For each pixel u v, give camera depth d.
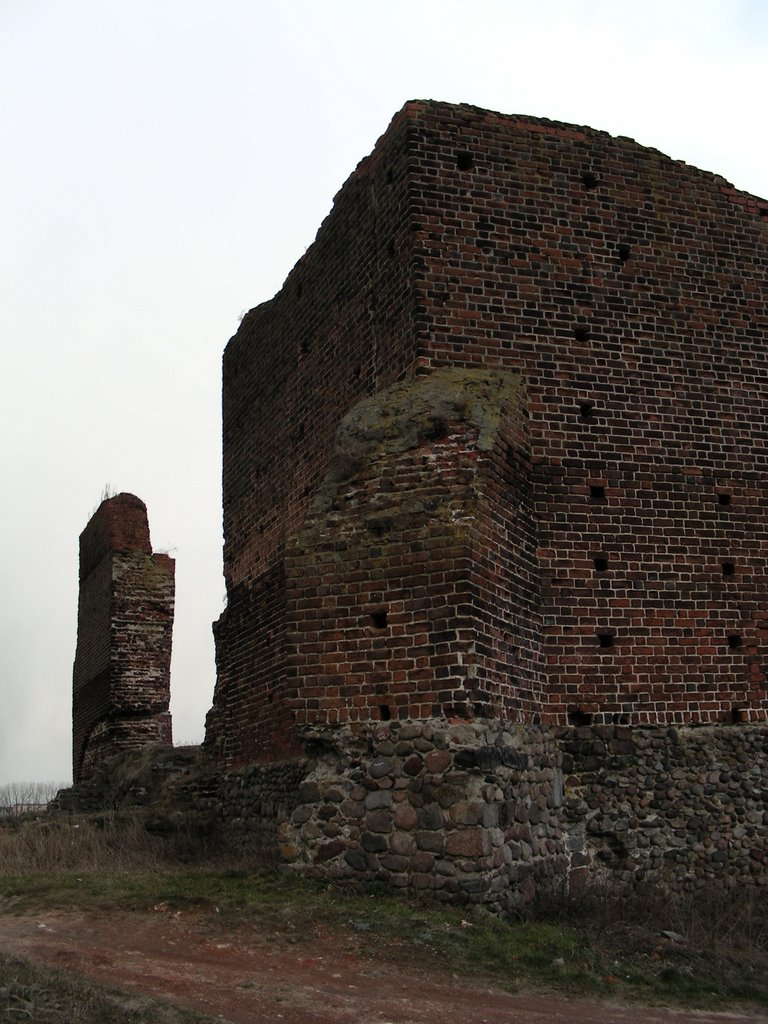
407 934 9.47
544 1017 7.86
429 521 11.62
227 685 18.67
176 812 18.19
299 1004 7.70
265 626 17.05
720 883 12.81
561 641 12.99
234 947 9.11
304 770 14.05
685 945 10.51
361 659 11.60
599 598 13.26
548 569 13.12
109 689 27.03
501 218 13.88
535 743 12.15
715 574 13.91
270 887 10.92
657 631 13.43
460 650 11.09
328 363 15.88
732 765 13.29
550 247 14.05
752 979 9.71
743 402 14.70
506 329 13.54
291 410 17.30
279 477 17.53
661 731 13.15
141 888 11.20
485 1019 7.65
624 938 10.38
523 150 14.23
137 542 28.31
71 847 14.84
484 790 10.66
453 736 10.82
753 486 14.45
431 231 13.45
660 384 14.23
